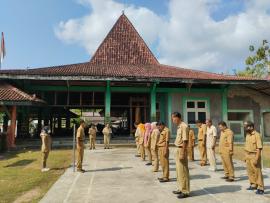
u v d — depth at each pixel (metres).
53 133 25.64
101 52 26.08
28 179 8.58
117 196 6.71
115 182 8.14
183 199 6.45
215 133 10.02
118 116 32.75
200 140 11.14
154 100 20.91
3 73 17.78
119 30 27.67
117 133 26.30
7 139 16.47
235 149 16.97
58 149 16.61
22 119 20.75
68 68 21.11
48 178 8.79
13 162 11.89
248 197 6.61
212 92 22.09
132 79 18.95
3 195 6.92
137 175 9.14
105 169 10.21
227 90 22.08
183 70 23.75
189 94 21.81
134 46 27.09
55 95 20.83
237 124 22.08
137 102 22.64
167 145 8.23
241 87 22.47
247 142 7.33
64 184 7.90
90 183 8.02
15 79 18.70
